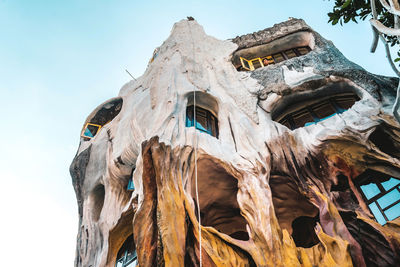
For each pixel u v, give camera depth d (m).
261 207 10.14
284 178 12.41
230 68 16.50
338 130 12.04
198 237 9.23
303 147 12.39
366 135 11.55
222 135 12.87
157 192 10.01
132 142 14.01
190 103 14.00
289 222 13.53
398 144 11.48
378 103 12.62
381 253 9.27
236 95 14.65
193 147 11.48
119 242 12.98
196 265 8.97
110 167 15.02
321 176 11.84
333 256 9.02
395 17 8.16
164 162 10.41
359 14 10.68
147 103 14.50
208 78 15.41
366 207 10.73
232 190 12.61
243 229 13.71
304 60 15.98
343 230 9.66
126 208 11.84
